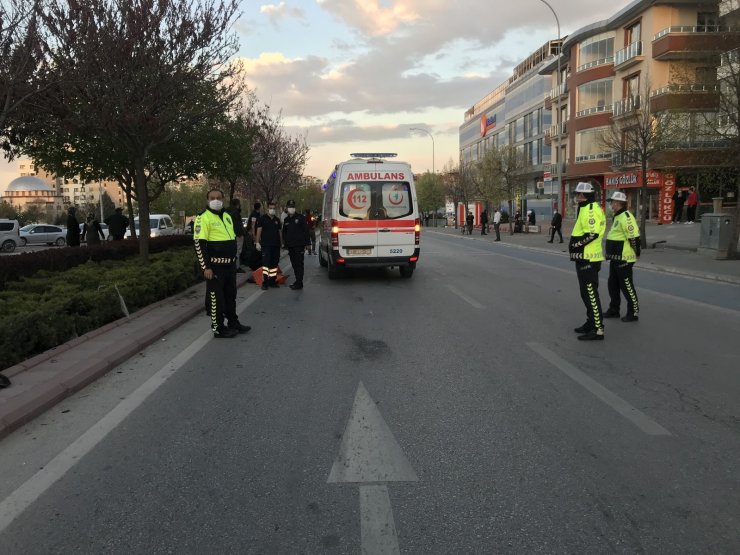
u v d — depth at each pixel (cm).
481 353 672
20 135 1167
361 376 585
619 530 304
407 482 359
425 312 949
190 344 739
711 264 1542
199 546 294
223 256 768
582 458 389
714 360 633
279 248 1314
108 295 819
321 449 409
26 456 404
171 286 1083
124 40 1052
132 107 1097
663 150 2102
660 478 360
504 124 7056
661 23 3391
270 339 765
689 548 288
